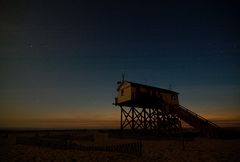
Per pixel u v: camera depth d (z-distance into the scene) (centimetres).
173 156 1288
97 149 1584
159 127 2695
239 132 2438
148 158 1238
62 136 2877
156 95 2778
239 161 1105
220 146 1662
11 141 2464
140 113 2691
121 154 1385
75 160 1202
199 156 1262
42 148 1744
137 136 2516
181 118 2423
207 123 2275
